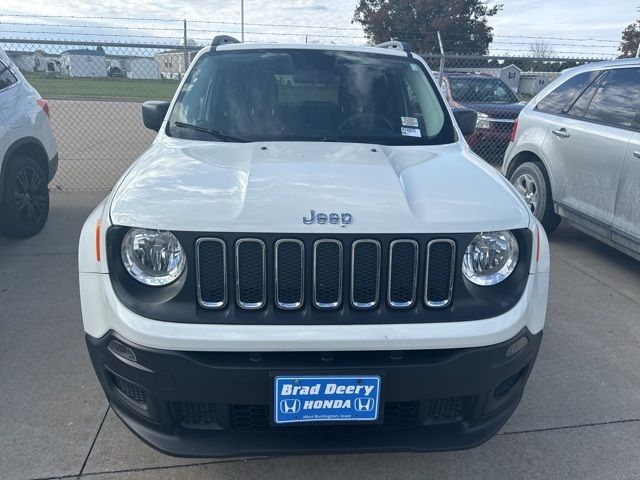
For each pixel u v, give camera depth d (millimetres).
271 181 2279
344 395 2061
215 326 2027
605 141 4738
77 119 15148
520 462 2629
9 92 5262
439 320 2104
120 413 2262
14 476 2457
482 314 2129
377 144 3020
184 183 2316
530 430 2852
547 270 2365
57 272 4664
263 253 2047
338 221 2064
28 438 2693
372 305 2107
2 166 4977
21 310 3980
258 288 2086
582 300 4391
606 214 4758
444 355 2104
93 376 3205
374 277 2102
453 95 10109
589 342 3734
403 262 2111
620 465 2617
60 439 2693
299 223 2053
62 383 3131
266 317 2057
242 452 2111
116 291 2113
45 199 5742
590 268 5094
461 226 2129
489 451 2701
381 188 2266
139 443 2682
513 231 2232
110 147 11242
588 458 2660
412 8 32938
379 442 2145
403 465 2604
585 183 5000
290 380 2027
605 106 4941
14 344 3527
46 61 11047
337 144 2891
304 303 2080
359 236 2064
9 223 5270
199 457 2121
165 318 2043
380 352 2092
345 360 2066
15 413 2869
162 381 2055
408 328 2068
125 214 2119
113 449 2639
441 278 2143
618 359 3529
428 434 2191
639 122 4504
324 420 2102
